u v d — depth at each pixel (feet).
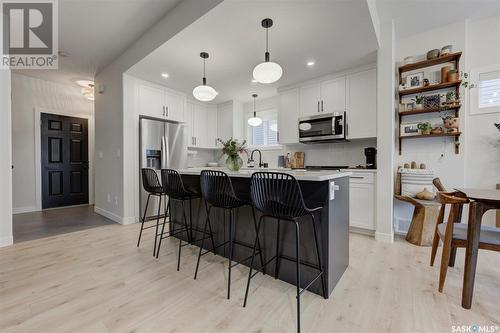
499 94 8.45
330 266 5.50
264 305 5.13
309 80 12.31
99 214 13.83
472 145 8.84
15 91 14.06
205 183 6.48
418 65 9.44
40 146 14.98
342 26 7.47
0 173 8.53
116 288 5.80
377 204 9.23
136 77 12.01
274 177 5.26
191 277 6.37
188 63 10.26
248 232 7.00
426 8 8.18
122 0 7.68
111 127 12.64
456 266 6.84
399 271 6.59
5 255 7.77
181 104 14.34
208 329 4.39
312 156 13.38
